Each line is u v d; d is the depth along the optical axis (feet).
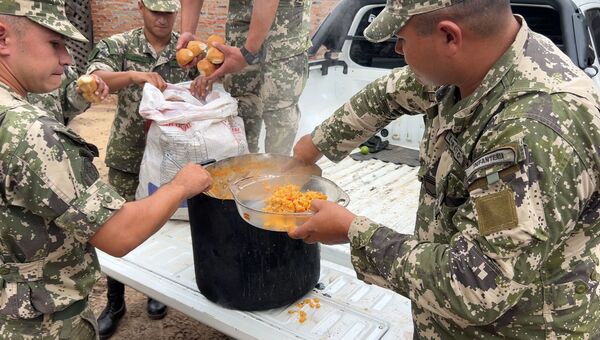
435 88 3.96
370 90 4.76
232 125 7.53
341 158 5.18
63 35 3.83
